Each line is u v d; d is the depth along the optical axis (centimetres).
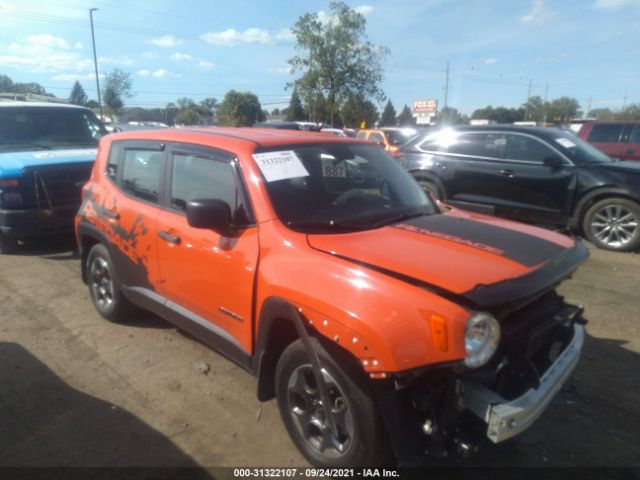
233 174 328
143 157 411
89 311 501
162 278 380
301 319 261
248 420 329
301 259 276
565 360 274
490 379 243
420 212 354
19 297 538
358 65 3491
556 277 259
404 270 248
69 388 365
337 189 339
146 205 396
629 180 697
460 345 218
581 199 732
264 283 287
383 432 244
